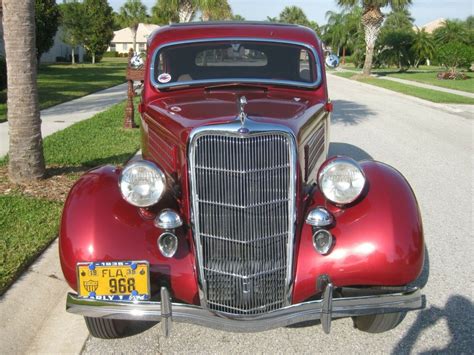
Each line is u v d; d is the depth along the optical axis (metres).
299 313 3.07
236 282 3.21
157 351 3.59
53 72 33.34
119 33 90.94
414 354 3.55
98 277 3.11
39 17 35.97
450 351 3.58
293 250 3.23
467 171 8.48
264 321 3.09
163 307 3.00
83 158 8.20
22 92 6.51
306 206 3.41
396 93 22.50
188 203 3.21
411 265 3.21
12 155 6.69
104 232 3.20
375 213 3.30
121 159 8.23
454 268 4.87
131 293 3.11
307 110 3.87
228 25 4.88
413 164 8.91
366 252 3.21
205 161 3.10
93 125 11.62
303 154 3.49
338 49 63.50
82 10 48.53
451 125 13.55
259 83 4.54
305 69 4.64
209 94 4.30
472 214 6.34
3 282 4.15
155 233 3.27
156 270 3.20
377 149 10.12
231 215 3.13
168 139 3.60
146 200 3.16
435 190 7.34
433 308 4.16
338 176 3.23
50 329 3.81
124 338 3.73
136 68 5.33
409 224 3.28
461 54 32.38
